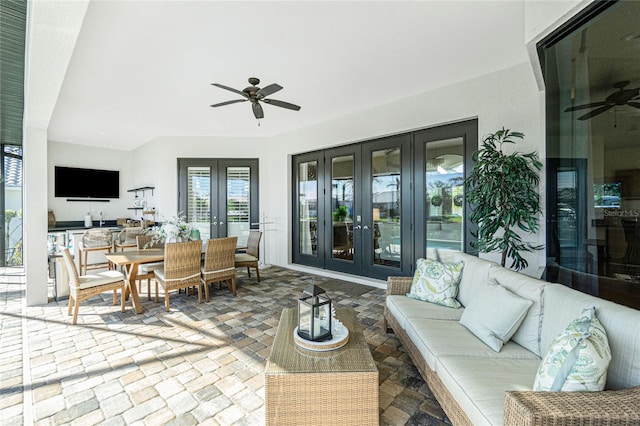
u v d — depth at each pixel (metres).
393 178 4.91
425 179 4.52
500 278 2.31
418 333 2.15
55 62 2.46
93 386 2.21
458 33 2.86
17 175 7.03
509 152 3.57
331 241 5.83
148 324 3.34
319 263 6.05
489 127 3.74
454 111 4.02
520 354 1.84
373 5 2.44
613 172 2.05
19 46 2.89
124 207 8.31
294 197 6.50
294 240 6.53
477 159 3.37
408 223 4.70
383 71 3.64
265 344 2.87
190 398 2.08
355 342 2.02
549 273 2.68
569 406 1.11
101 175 7.89
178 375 2.36
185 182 6.73
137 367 2.47
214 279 4.18
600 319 1.44
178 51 3.10
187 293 4.40
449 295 2.69
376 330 3.20
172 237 4.18
